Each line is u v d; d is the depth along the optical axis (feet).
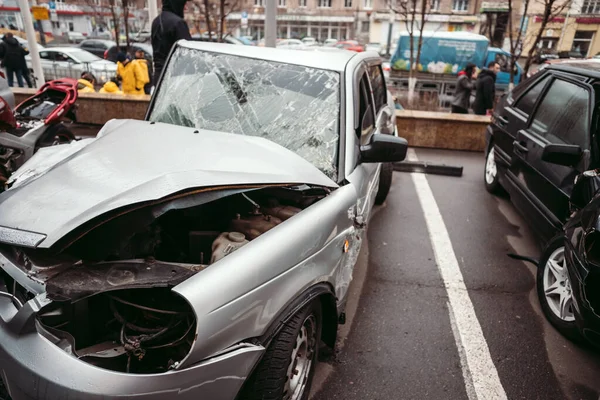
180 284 6.18
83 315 6.73
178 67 12.35
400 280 13.55
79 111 27.89
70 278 6.57
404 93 60.54
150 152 8.40
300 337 8.00
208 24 33.53
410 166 23.39
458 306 12.40
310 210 8.39
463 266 14.49
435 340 11.01
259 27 148.56
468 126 26.94
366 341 10.84
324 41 129.80
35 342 6.06
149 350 6.94
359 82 11.76
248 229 8.33
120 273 6.78
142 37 80.89
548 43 88.07
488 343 11.00
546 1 32.40
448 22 126.93
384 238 16.12
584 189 11.21
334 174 9.75
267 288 6.91
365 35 150.00
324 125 10.39
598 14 75.00
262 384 7.10
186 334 6.45
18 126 17.84
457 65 61.11
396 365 10.12
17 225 6.85
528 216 14.94
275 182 8.09
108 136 9.42
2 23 102.32
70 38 107.14
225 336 6.32
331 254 8.61
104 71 52.31
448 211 18.67
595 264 9.38
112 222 6.92
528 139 15.46
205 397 6.24
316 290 7.98
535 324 11.78
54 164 9.05
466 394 9.45
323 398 9.10
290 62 11.59
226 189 7.61
